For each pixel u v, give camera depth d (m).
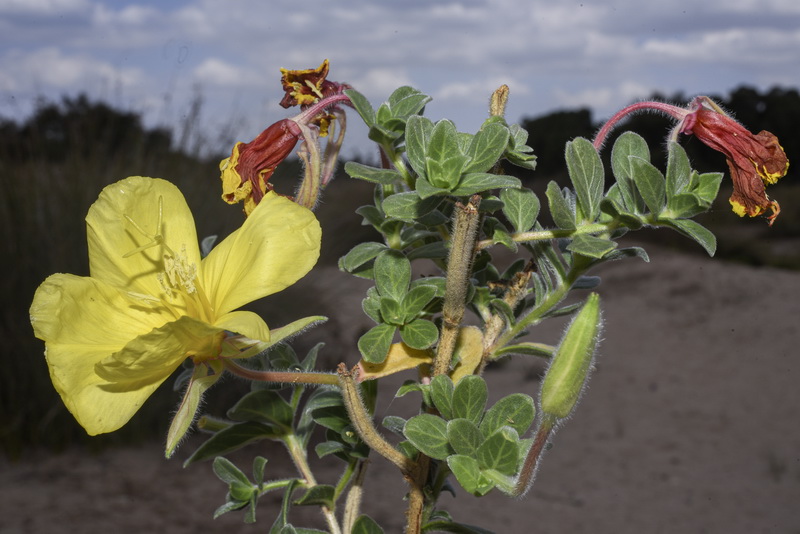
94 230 1.52
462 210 1.27
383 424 1.48
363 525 1.54
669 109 1.58
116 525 5.23
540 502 6.72
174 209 1.55
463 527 1.45
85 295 1.41
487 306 1.60
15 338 6.35
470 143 1.38
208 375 1.37
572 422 8.89
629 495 6.87
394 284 1.42
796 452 7.87
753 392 9.73
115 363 1.24
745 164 1.52
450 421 1.25
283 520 1.59
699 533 6.02
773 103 20.22
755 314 12.95
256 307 7.95
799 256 16.69
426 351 1.44
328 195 12.36
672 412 9.10
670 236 17.59
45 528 5.08
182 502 5.71
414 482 1.40
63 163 7.70
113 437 6.64
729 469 7.50
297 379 1.39
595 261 1.49
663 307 13.52
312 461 6.91
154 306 1.52
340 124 1.64
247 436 1.73
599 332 1.26
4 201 6.62
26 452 6.41
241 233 1.42
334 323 8.70
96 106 8.30
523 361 10.64
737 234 18.08
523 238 1.46
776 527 6.19
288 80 1.63
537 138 19.98
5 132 7.77
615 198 1.56
